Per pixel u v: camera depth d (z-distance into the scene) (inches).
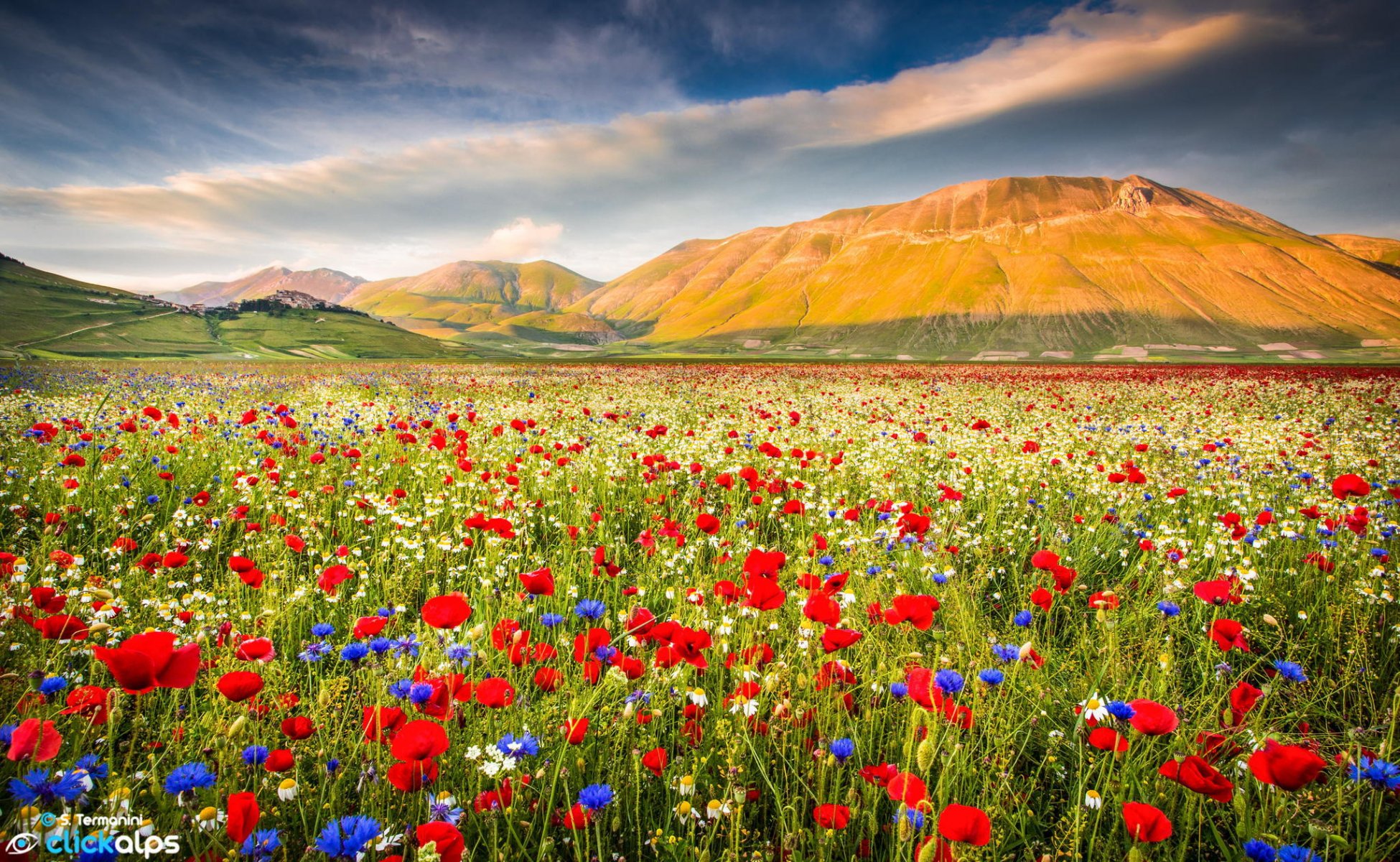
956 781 98.0
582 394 838.5
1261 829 89.7
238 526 218.5
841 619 153.0
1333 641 152.9
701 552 208.8
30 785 69.8
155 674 73.9
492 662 119.0
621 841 94.1
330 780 94.7
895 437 428.8
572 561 195.0
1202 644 146.5
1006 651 117.6
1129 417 660.1
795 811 91.0
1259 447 431.5
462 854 71.9
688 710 105.7
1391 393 913.5
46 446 306.8
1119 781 98.0
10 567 134.3
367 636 115.5
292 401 665.6
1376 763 86.9
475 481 273.0
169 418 400.5
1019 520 252.5
